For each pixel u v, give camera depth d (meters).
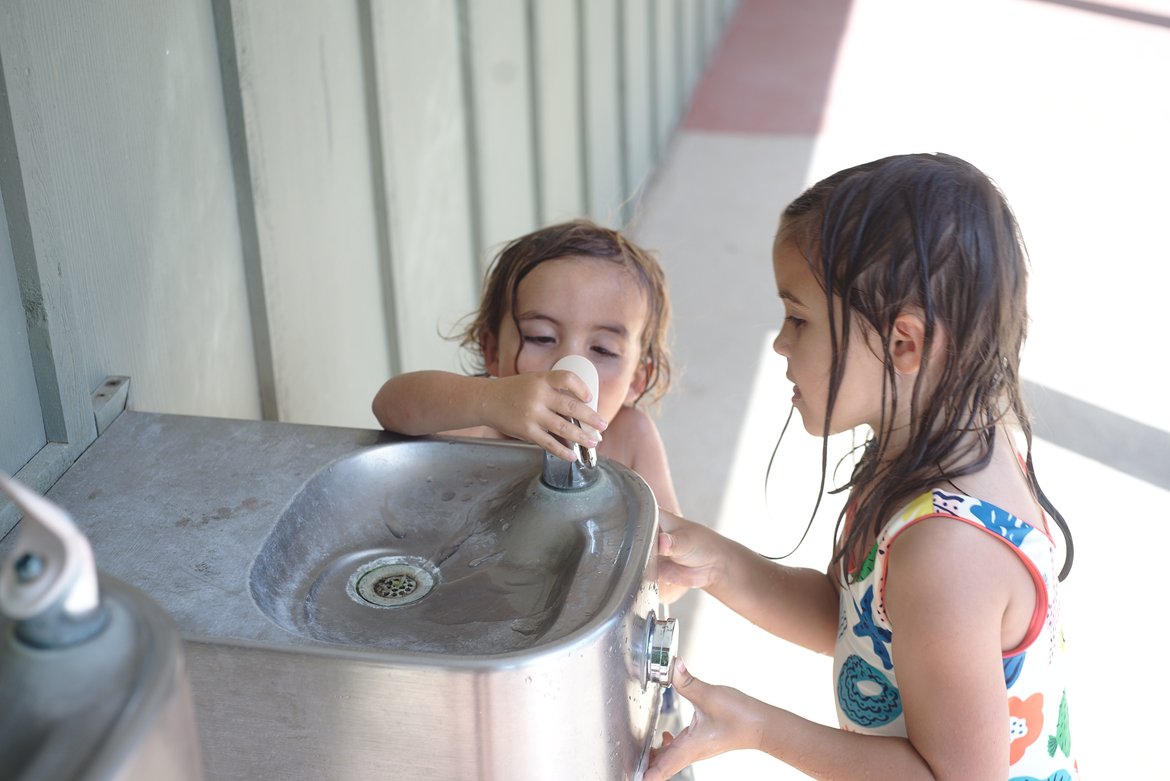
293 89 1.52
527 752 0.78
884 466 1.02
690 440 2.66
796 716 1.01
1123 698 1.92
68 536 0.50
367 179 1.82
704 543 1.19
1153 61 5.83
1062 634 1.09
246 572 0.86
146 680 0.50
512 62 2.54
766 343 3.12
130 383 1.11
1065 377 2.89
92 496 0.96
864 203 0.94
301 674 0.77
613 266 1.32
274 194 1.47
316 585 0.95
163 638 0.53
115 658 0.52
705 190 4.22
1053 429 2.67
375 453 1.04
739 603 1.21
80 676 0.51
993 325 0.96
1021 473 1.03
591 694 0.80
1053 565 0.98
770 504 2.43
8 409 0.97
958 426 0.98
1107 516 2.38
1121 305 3.27
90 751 0.47
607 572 0.89
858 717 1.07
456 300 2.29
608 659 0.81
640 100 4.03
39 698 0.50
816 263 0.96
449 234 2.22
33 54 0.98
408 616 0.93
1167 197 4.09
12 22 0.93
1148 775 1.77
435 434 1.08
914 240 0.93
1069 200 4.05
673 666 0.92
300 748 0.79
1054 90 5.36
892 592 0.96
